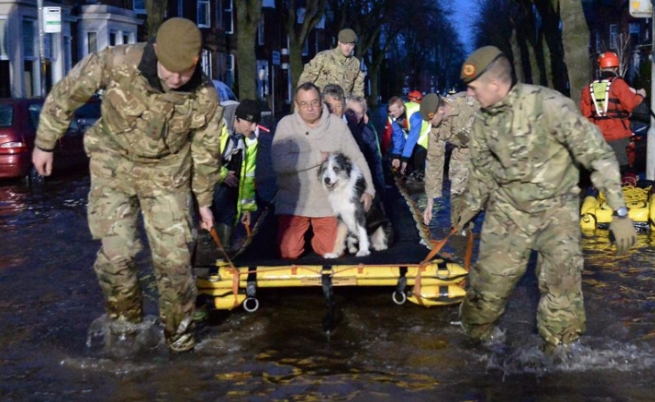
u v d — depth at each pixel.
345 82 10.69
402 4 58.94
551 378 5.20
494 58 4.98
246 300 6.27
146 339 5.88
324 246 7.38
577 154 4.98
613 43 48.31
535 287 7.45
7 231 10.30
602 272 7.92
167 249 5.43
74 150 16.64
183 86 5.13
